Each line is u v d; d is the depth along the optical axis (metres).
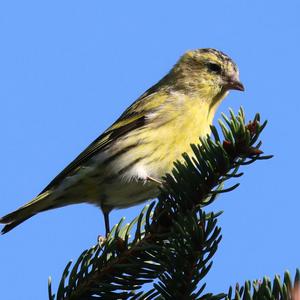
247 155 7.02
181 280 6.67
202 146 7.21
